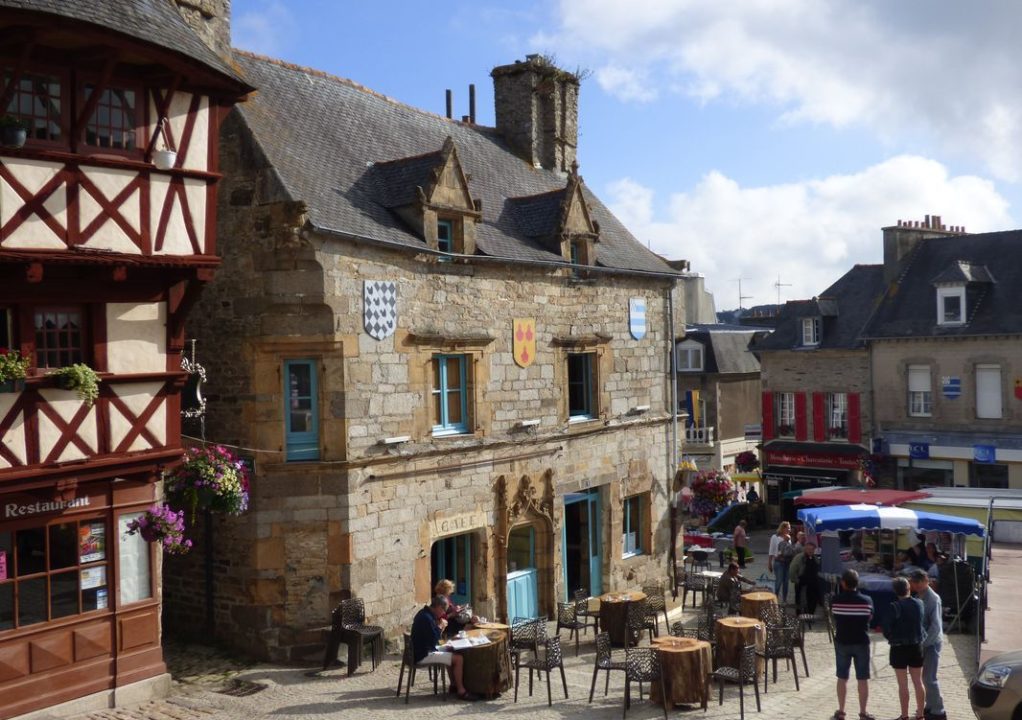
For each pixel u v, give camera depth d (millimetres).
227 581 15062
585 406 20531
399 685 12703
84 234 11156
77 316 11758
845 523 17797
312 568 14758
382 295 15398
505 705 12383
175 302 12625
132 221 11641
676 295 26547
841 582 11195
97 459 11570
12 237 10516
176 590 15758
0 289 10836
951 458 31422
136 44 11180
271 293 14586
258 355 14742
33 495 11234
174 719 11609
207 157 12633
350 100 18781
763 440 35781
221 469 13320
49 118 11070
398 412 15688
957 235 33750
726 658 13250
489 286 17609
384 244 15219
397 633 15484
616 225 23625
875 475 32531
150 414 12211
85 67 11320
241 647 14867
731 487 23859
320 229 14258
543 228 19500
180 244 12164
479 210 17297
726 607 16562
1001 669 10125
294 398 15023
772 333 35906
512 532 19203
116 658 12109
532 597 18672
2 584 11109
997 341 30547
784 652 12844
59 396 11258
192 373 13250
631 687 13461
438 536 16375
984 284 31750
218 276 15141
